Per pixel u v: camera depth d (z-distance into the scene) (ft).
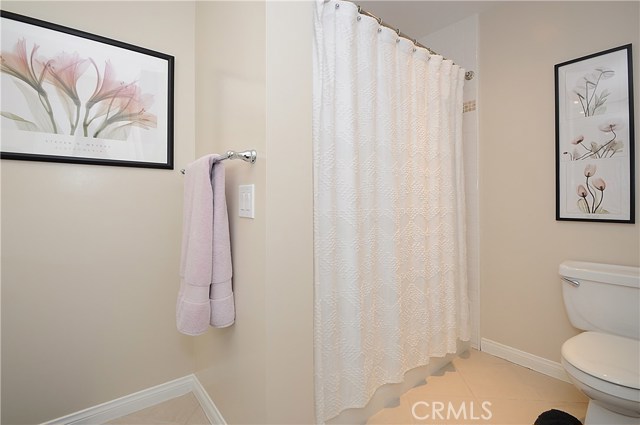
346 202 4.03
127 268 4.78
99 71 4.45
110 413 4.62
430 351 5.53
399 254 4.85
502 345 6.45
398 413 4.68
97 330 4.54
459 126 6.19
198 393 5.13
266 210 3.19
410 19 6.97
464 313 6.10
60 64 4.17
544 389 5.29
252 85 3.40
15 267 3.96
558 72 5.54
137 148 4.80
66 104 4.22
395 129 4.75
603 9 5.05
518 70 6.12
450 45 7.23
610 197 5.00
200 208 3.63
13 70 3.88
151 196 4.98
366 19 4.17
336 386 4.00
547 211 5.76
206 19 4.83
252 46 3.39
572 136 5.40
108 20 4.54
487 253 6.70
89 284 4.47
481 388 5.34
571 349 4.11
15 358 3.97
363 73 4.21
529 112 5.98
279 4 3.28
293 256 3.44
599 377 3.55
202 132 5.02
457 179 6.14
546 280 5.80
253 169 3.39
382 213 4.61
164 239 5.11
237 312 3.80
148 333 4.99
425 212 5.35
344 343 4.13
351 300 4.08
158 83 4.96
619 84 4.89
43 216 4.12
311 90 3.62
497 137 6.49
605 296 4.69
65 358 4.30
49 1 4.09
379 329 4.64
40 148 4.06
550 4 5.66
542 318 5.86
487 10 6.59
